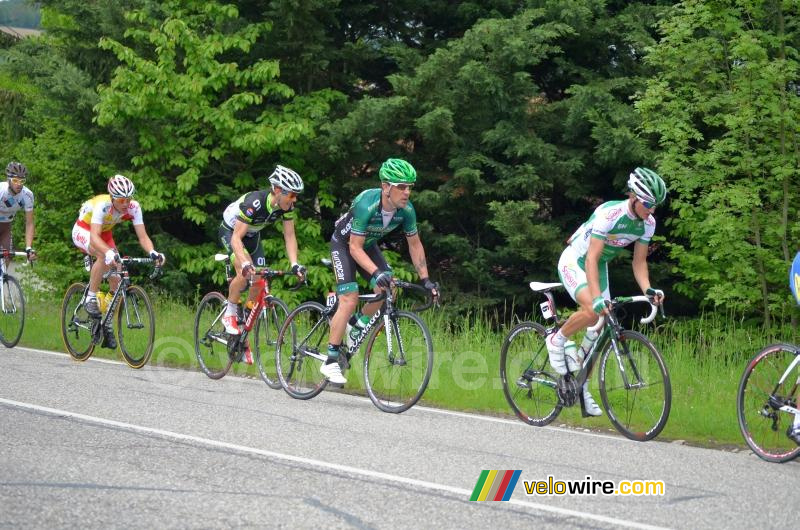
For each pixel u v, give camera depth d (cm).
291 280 2091
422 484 720
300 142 2112
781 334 1797
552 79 2222
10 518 609
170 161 2183
